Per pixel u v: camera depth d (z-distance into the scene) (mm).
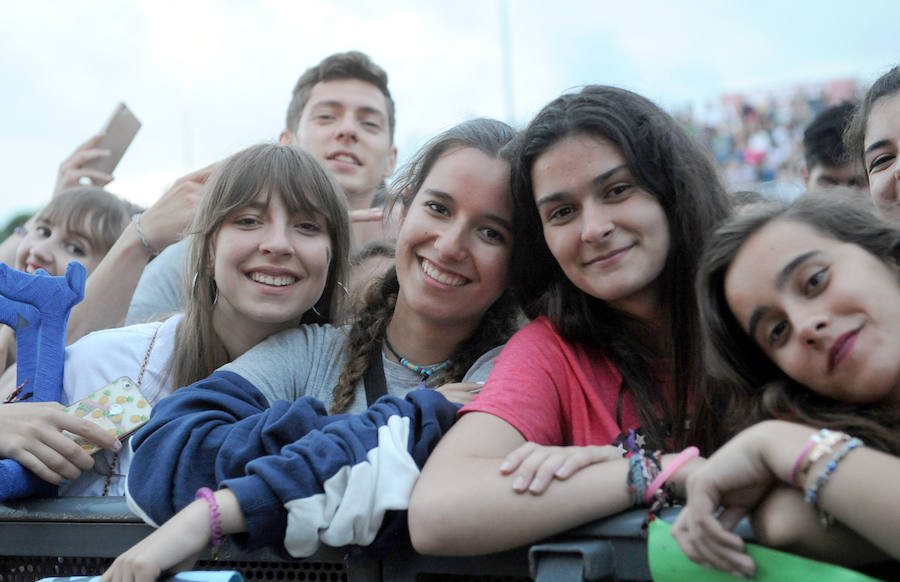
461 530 1251
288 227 2018
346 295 2162
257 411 1664
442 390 1738
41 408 1786
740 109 16938
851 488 1035
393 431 1428
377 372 1949
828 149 3051
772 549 1097
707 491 1110
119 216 3164
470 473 1302
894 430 1188
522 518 1230
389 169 3891
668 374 1653
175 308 2852
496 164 1837
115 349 2082
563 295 1695
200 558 1512
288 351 1944
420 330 1963
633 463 1235
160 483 1474
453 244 1809
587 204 1583
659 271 1611
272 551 1389
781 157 16094
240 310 2002
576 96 1666
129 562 1294
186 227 2402
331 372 1956
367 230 3221
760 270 1248
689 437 1580
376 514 1337
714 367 1371
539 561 1207
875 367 1160
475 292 1861
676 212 1617
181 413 1596
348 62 3725
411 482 1368
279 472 1354
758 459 1121
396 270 1982
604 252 1573
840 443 1069
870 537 1030
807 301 1204
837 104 3127
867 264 1204
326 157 3660
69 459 1743
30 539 1591
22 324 1966
